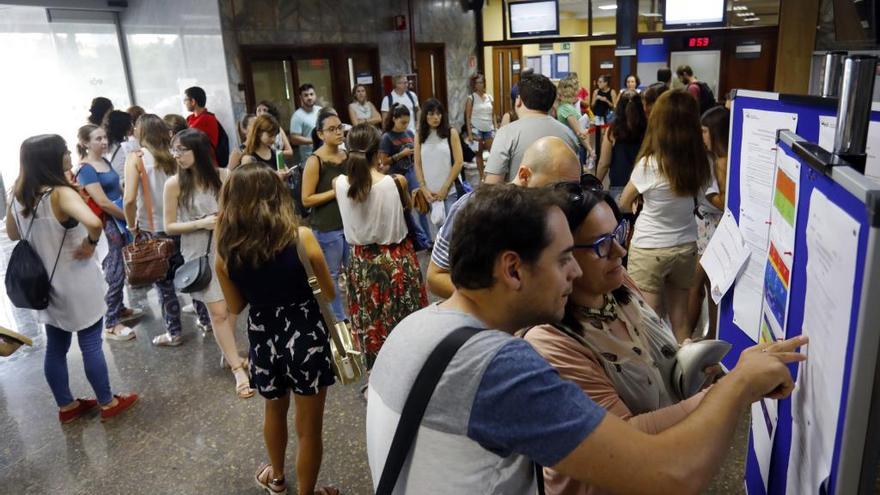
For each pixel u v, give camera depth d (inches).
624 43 378.3
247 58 300.7
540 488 39.9
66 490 108.0
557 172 67.9
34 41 294.2
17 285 117.2
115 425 127.1
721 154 122.6
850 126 34.3
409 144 225.6
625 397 49.1
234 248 88.5
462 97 462.3
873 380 28.8
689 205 114.8
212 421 126.6
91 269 124.4
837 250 32.5
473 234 38.6
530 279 38.5
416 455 37.3
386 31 383.2
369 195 121.6
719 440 36.0
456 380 36.4
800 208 42.1
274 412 96.7
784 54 342.3
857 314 29.0
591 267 48.1
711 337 129.8
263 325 93.1
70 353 162.1
